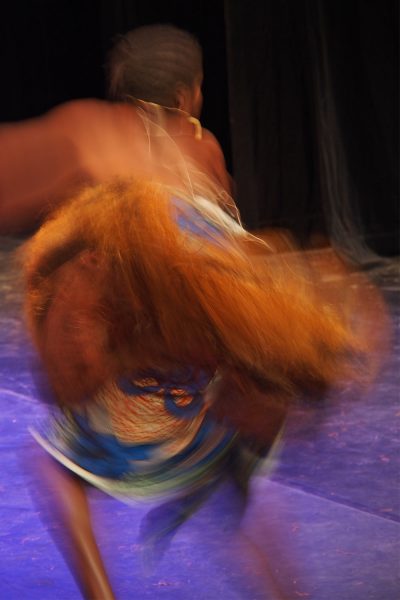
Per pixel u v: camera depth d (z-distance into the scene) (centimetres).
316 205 1030
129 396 282
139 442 286
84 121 298
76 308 277
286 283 281
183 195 284
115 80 308
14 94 1301
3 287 905
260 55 1030
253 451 294
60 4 1256
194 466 291
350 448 507
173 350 273
